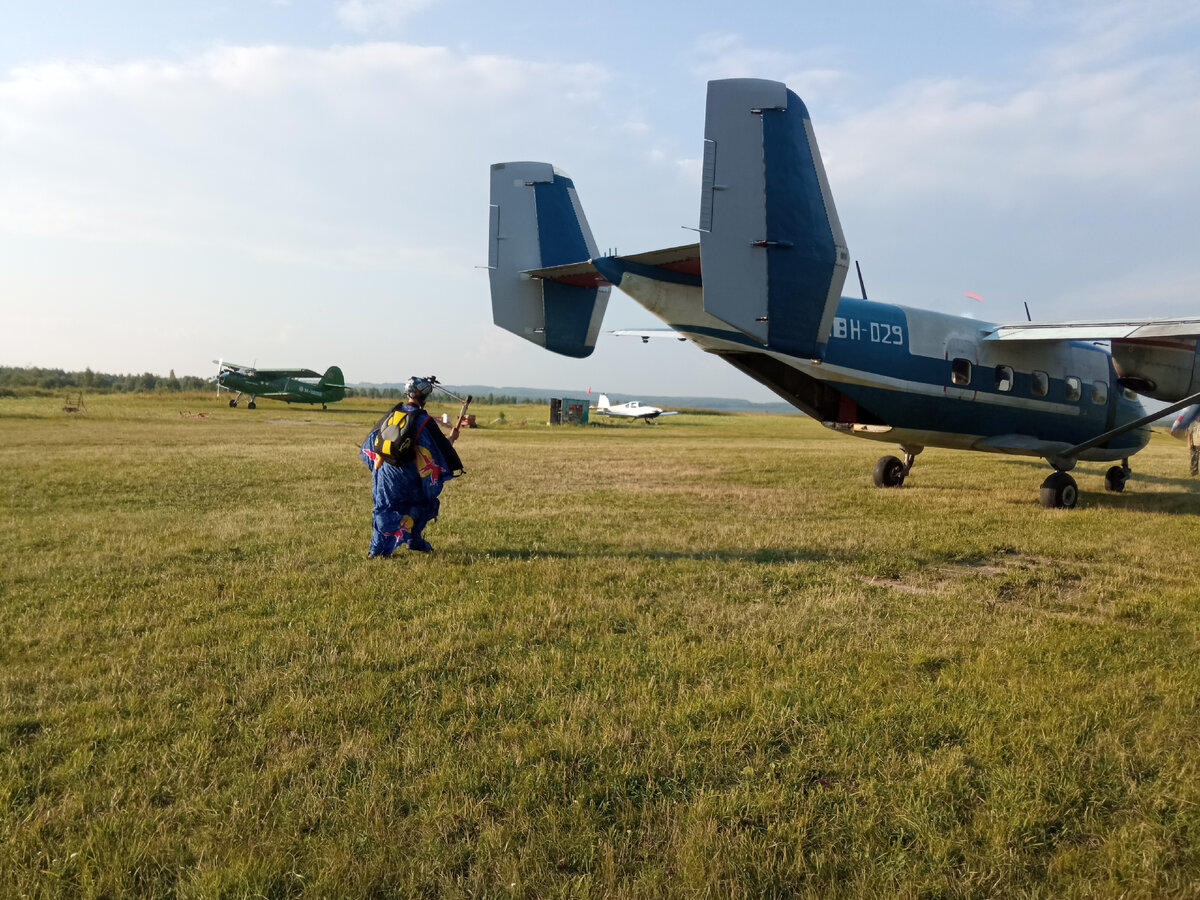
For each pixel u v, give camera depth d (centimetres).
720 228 795
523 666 444
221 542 830
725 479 1617
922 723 365
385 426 750
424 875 253
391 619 544
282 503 1159
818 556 780
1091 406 1402
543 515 1047
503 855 263
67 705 386
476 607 567
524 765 326
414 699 399
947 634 510
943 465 2030
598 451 2541
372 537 772
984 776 318
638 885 249
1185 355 1337
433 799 298
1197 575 704
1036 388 1341
